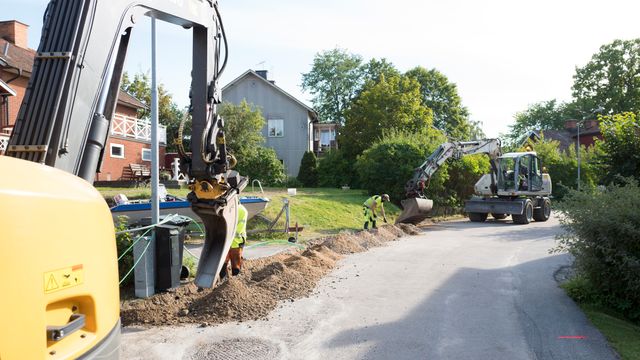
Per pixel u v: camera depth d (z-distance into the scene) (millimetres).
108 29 3982
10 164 2639
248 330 6621
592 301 8062
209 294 7648
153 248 8406
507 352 5918
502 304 7977
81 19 3715
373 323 6957
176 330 6621
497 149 24531
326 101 60594
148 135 29172
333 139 49031
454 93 54344
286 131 41375
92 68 3801
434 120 54125
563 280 9742
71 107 3604
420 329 6719
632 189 8227
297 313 7375
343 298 8234
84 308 2775
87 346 2707
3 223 2238
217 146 5664
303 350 5941
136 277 8219
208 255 5773
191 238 16078
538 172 24656
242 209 9633
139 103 30594
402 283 9359
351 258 12062
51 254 2473
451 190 28484
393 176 26562
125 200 15172
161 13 4852
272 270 9258
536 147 45125
